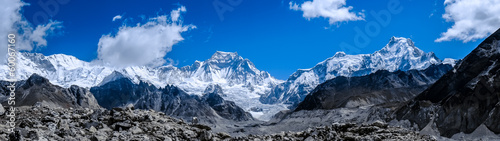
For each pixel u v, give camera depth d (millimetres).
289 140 34375
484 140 121125
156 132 31375
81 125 31984
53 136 25000
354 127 35969
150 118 35031
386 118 179250
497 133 123562
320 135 35312
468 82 152250
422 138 33344
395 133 33625
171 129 32625
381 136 32531
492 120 128500
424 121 152125
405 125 158750
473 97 142875
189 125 37906
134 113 36688
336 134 34375
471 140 124938
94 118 35000
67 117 34125
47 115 34469
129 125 31859
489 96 140000
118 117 33781
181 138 31656
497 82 142500
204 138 32312
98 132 28844
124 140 27562
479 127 130375
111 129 31344
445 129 140750
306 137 35969
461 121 138500
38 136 23328
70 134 26609
